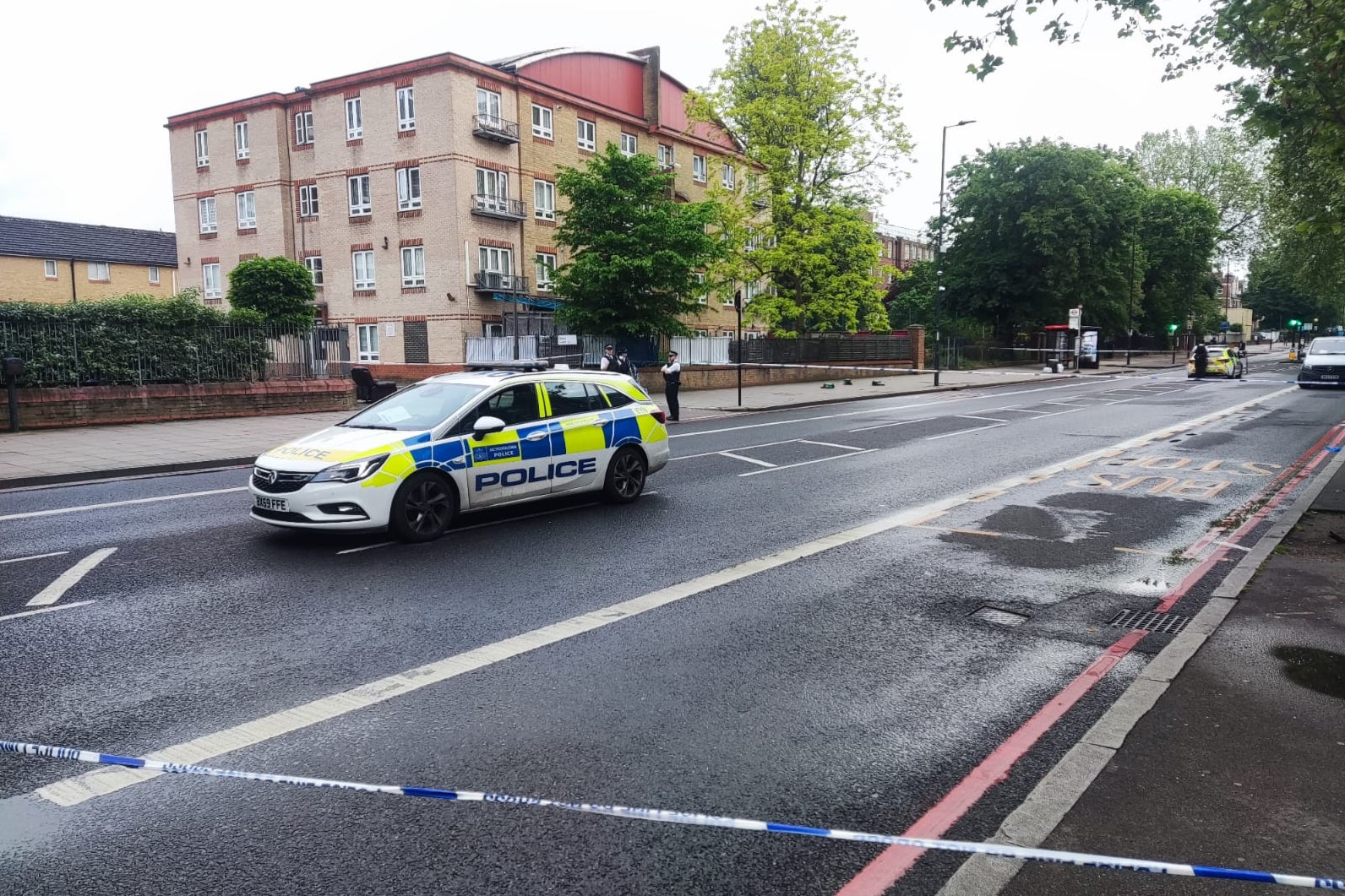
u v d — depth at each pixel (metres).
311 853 3.28
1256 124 8.10
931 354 48.12
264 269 32.06
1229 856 3.21
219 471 13.32
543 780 3.84
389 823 3.48
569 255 38.41
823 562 7.75
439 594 6.70
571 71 39.25
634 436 10.52
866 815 3.57
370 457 8.10
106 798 3.67
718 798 3.69
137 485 11.96
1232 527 9.20
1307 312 96.69
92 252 51.97
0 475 11.98
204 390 19.38
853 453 15.09
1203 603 6.57
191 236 41.50
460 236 33.41
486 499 9.00
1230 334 108.00
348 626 5.94
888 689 4.91
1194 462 13.91
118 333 18.30
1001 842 3.31
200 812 3.56
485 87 34.41
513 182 35.84
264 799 3.67
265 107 38.41
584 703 4.67
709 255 29.72
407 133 34.09
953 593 6.83
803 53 33.94
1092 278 51.06
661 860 3.25
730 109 34.78
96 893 3.02
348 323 36.62
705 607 6.41
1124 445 16.05
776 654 5.46
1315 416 21.30
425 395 9.43
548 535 8.79
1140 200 58.47
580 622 6.05
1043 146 49.81
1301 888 3.00
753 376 34.66
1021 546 8.38
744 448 15.80
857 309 36.94
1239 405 25.08
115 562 7.64
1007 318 54.34
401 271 34.88
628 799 3.68
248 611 6.25
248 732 4.30
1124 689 4.93
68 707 4.60
